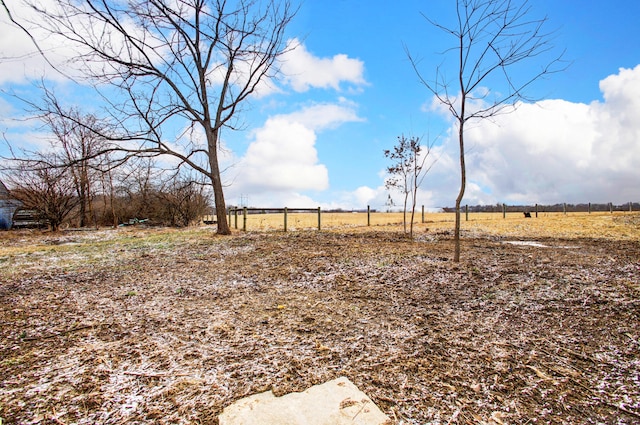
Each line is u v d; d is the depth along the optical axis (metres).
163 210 18.72
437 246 8.06
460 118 5.77
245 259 6.74
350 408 1.92
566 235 11.03
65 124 15.11
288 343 2.84
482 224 16.50
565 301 3.87
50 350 2.75
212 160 11.69
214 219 22.48
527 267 5.47
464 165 5.84
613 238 10.07
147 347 2.79
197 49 11.48
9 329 3.23
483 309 3.67
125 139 10.59
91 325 3.32
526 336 2.97
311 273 5.37
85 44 9.21
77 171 15.87
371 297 4.16
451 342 2.85
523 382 2.23
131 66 10.53
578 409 1.95
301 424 1.79
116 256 7.52
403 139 10.84
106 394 2.10
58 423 1.83
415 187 9.66
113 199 18.61
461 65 5.66
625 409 1.94
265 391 2.11
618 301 3.82
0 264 6.83
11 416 1.88
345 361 2.51
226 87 12.05
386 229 13.99
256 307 3.83
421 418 1.85
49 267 6.38
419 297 4.12
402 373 2.33
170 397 2.06
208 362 2.51
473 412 1.92
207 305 3.94
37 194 14.35
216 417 1.86
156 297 4.30
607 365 2.46
